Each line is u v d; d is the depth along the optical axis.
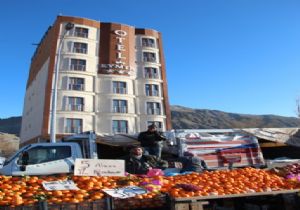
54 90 23.83
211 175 6.75
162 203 5.11
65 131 38.25
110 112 41.12
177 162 9.96
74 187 5.29
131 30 46.78
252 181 6.57
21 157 9.38
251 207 6.49
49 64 40.56
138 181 5.92
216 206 6.66
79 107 39.88
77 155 9.98
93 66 42.44
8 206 4.37
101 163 6.22
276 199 6.07
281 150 16.17
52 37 42.00
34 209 4.39
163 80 45.91
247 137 12.71
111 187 5.50
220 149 12.09
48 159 9.67
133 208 4.96
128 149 13.49
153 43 47.66
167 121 43.97
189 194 5.18
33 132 43.03
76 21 43.47
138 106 43.25
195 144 11.79
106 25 45.28
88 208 4.66
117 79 42.94
